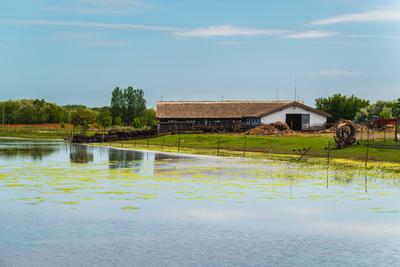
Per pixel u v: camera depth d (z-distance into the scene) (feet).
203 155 276.00
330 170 195.00
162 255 88.38
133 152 304.91
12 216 113.50
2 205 124.77
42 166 215.51
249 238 98.48
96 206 124.36
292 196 139.23
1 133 588.50
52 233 100.58
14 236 98.53
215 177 176.86
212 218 113.50
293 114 397.39
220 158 254.68
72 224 107.14
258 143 313.94
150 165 219.61
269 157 254.47
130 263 84.58
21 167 210.38
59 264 84.07
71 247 92.27
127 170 199.62
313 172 189.06
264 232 102.58
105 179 172.24
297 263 85.10
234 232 102.47
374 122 315.78
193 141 359.46
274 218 114.01
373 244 95.25
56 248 91.66
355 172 188.24
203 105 430.61
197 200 132.87
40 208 121.60
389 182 163.84
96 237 98.27
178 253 89.45
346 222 110.93
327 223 110.22
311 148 272.51
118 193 142.82
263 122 395.14
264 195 140.67
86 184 159.84
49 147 360.48
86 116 640.17
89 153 296.51
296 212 119.96
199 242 95.71
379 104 473.67
